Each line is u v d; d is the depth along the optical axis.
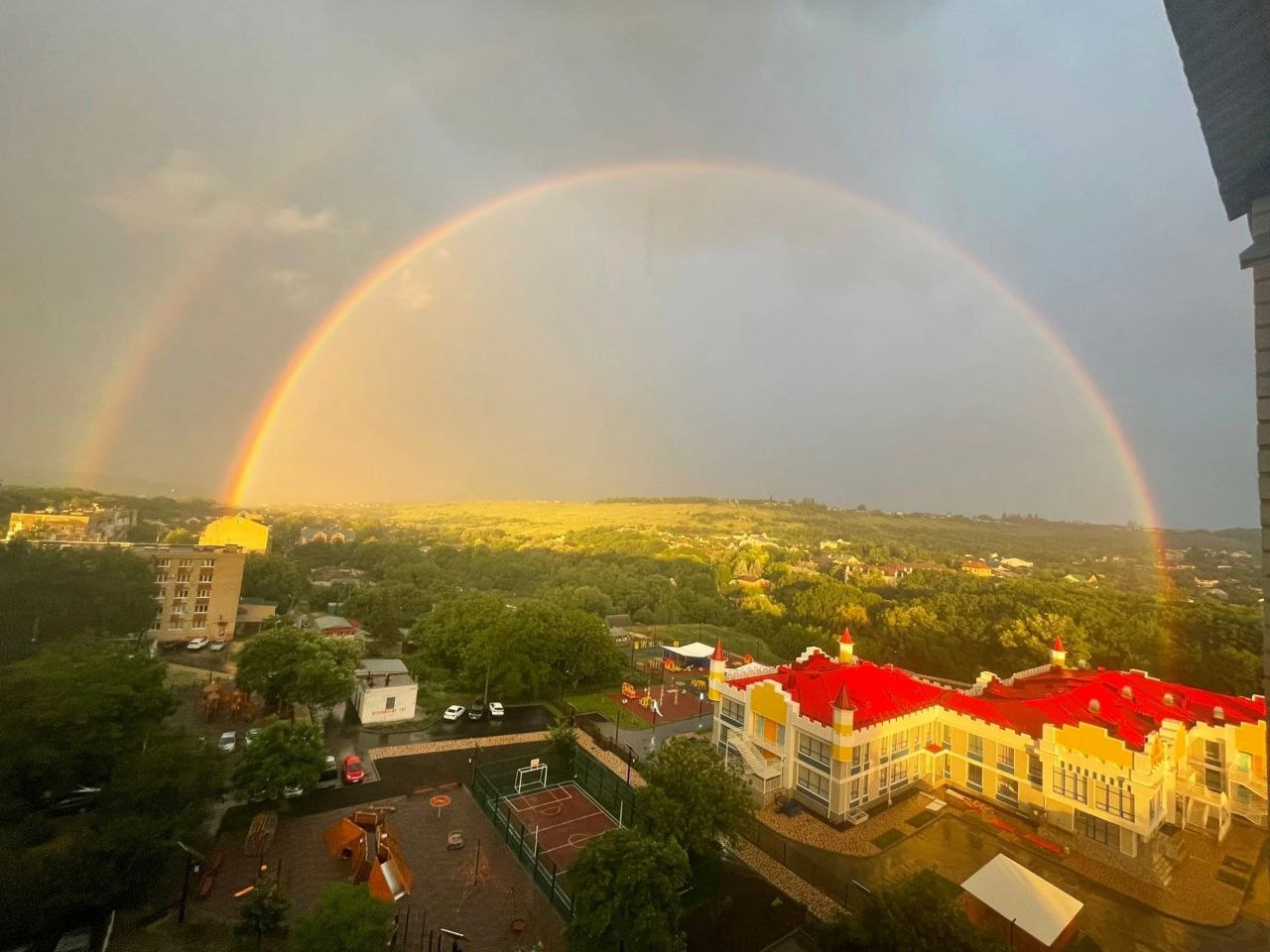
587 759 55.97
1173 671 86.56
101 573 88.06
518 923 32.78
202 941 30.50
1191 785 45.41
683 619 127.69
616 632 113.19
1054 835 43.56
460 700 70.69
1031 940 32.00
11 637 72.94
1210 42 11.57
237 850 38.50
